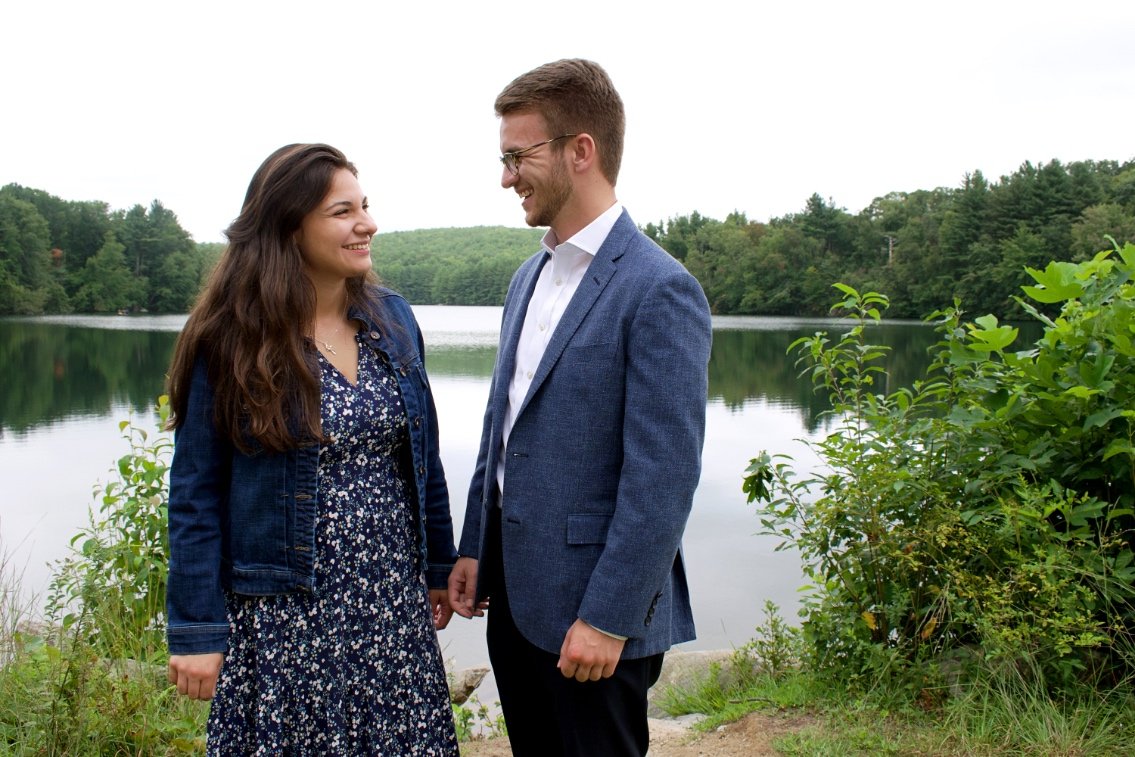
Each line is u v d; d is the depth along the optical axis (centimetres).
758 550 670
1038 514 259
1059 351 287
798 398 1725
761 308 5906
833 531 304
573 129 174
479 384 1942
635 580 161
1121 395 270
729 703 309
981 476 284
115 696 241
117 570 304
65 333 4266
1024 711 248
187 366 174
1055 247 4247
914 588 291
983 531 278
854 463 300
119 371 2497
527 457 176
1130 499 267
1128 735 235
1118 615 260
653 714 336
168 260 6719
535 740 199
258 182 179
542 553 174
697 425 165
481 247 9562
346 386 181
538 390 175
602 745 176
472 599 206
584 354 171
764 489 326
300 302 174
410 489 191
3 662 251
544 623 174
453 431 1275
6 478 961
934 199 6028
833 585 303
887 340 2991
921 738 249
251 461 175
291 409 173
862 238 5791
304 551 173
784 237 5950
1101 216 4091
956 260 4781
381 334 191
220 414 172
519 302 197
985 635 256
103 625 272
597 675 165
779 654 336
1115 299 277
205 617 169
